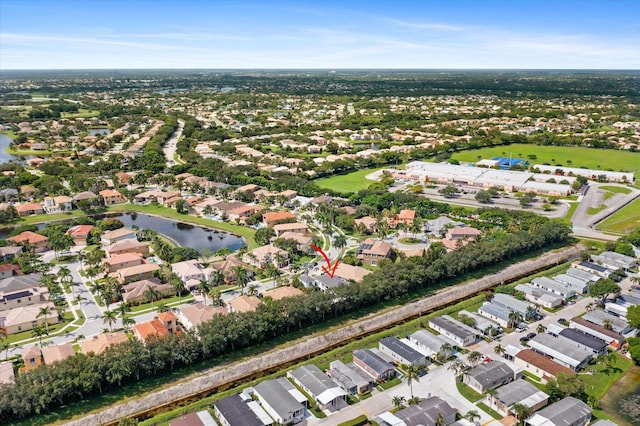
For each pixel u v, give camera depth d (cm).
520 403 12100
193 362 14438
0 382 12744
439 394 13012
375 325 16975
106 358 13175
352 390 13138
